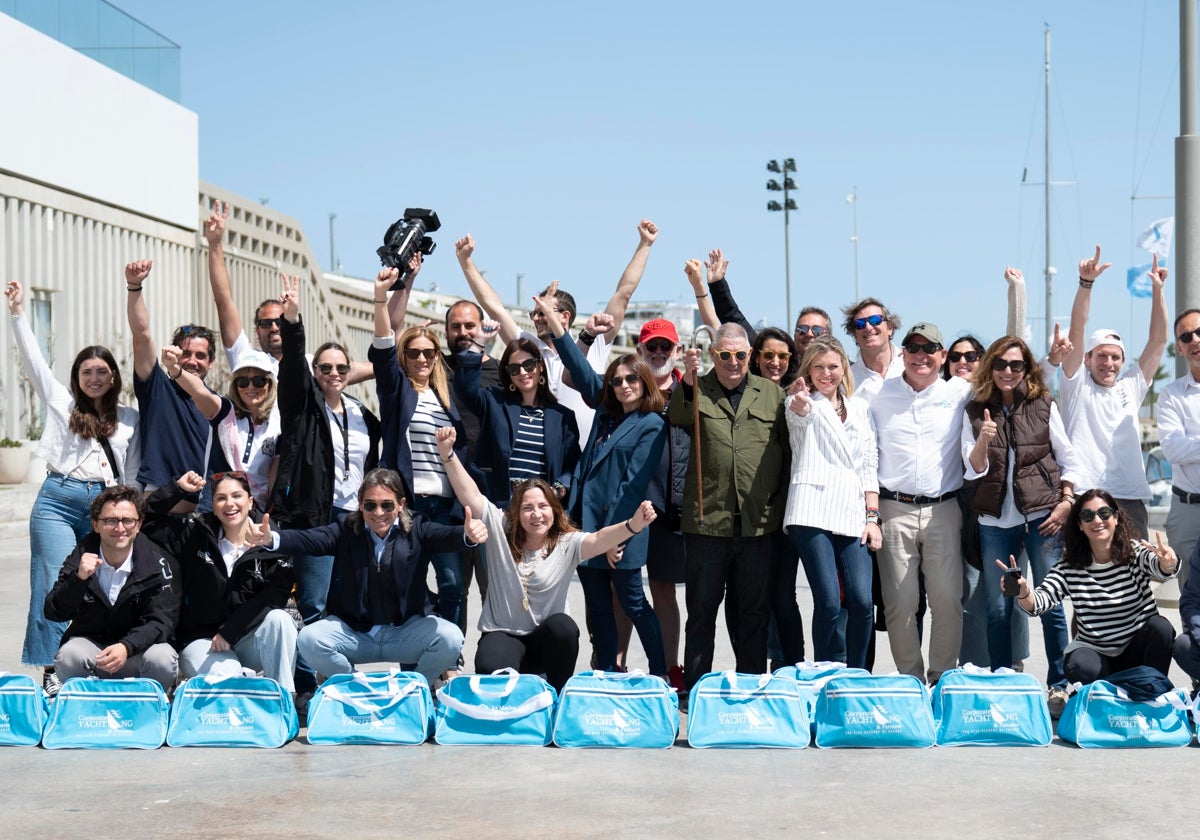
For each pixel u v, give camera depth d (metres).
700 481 7.02
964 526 7.23
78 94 22.97
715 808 5.04
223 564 6.84
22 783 5.48
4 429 20.80
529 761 5.86
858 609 6.91
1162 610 10.97
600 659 7.20
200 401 7.29
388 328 7.32
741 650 7.16
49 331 22.42
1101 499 6.46
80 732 6.18
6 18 20.95
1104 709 6.16
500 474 7.52
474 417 7.73
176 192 26.14
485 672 6.61
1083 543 6.59
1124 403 7.55
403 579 6.71
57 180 22.31
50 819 4.93
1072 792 5.27
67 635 6.73
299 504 7.09
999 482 6.98
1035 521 7.01
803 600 11.41
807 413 6.80
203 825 4.84
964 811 4.99
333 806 5.09
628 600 7.09
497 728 6.22
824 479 6.90
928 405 7.20
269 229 29.72
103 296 23.86
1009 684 6.20
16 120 21.20
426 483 7.45
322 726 6.23
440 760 5.88
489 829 4.76
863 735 6.11
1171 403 7.70
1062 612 7.00
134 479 7.52
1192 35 11.69
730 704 6.20
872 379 7.73
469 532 6.68
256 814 4.98
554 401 7.69
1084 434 7.50
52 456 7.41
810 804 5.09
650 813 4.97
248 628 6.68
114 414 7.46
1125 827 4.77
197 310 26.89
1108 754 5.96
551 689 6.32
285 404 7.11
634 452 7.22
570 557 6.81
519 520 6.82
